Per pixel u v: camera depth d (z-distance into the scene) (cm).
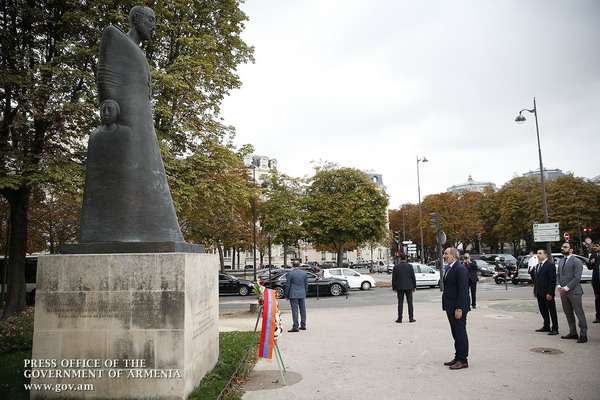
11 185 1332
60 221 2572
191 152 1839
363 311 1554
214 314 670
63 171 1360
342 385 593
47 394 495
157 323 495
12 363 711
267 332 614
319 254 8919
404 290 1205
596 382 585
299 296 1103
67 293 506
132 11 614
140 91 589
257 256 7912
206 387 539
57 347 500
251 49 2020
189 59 1655
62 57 1516
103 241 545
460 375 630
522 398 524
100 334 498
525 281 2836
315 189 4112
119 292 502
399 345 867
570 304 899
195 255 551
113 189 556
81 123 1566
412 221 7812
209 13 1880
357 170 4066
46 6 1608
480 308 1487
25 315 1044
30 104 1397
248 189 1931
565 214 5206
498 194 6431
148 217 563
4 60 1552
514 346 830
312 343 909
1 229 2175
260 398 541
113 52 575
